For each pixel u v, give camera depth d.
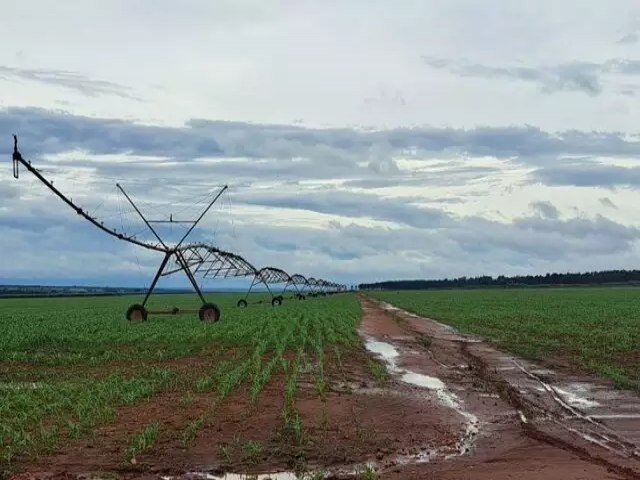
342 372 23.38
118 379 20.77
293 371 23.12
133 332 35.34
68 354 27.50
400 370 25.02
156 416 15.66
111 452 12.75
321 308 70.94
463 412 17.36
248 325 41.31
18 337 31.89
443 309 68.94
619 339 34.59
